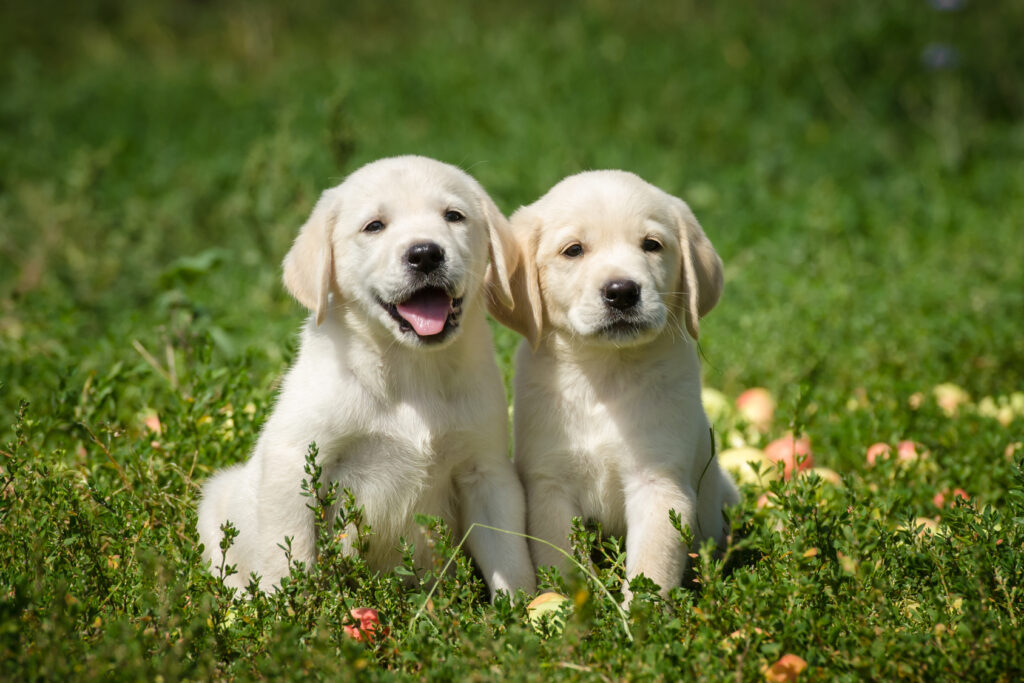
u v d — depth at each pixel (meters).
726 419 5.69
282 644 2.89
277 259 7.80
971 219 9.21
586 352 4.29
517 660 2.87
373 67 15.95
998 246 8.30
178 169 11.62
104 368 5.79
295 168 9.12
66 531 3.62
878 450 5.04
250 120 13.68
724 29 15.45
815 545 3.32
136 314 6.12
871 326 6.52
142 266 8.49
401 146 12.02
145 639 2.97
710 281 4.49
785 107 13.12
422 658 3.00
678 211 4.48
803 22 15.06
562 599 3.57
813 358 6.22
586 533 3.62
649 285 4.12
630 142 11.93
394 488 4.09
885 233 9.04
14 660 2.79
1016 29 13.85
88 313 7.48
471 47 16.11
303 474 3.89
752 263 8.17
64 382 4.78
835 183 10.82
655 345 4.30
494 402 4.18
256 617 3.30
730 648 3.03
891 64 13.69
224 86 16.05
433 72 15.04
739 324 6.78
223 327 6.46
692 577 4.29
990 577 3.28
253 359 5.68
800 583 3.16
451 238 4.02
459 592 3.50
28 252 8.81
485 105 13.56
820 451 5.23
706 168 11.35
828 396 5.79
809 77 13.70
